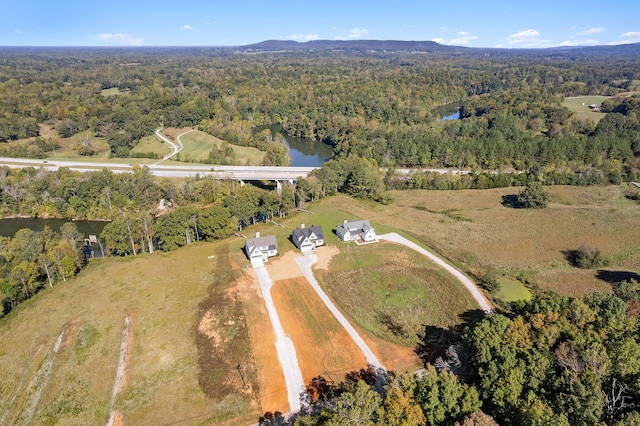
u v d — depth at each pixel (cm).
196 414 5259
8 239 9125
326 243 9950
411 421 4241
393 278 8450
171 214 10144
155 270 8669
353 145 18888
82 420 5169
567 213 12019
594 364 4638
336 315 7244
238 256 9231
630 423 3738
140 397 5469
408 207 13150
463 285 8388
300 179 13550
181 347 6322
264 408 5362
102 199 13100
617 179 14875
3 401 5503
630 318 5825
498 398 4491
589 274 9019
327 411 4753
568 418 4112
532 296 8212
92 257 9912
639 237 10494
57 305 7469
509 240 10575
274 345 6462
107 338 6538
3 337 6656
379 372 5962
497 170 17100
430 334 6888
